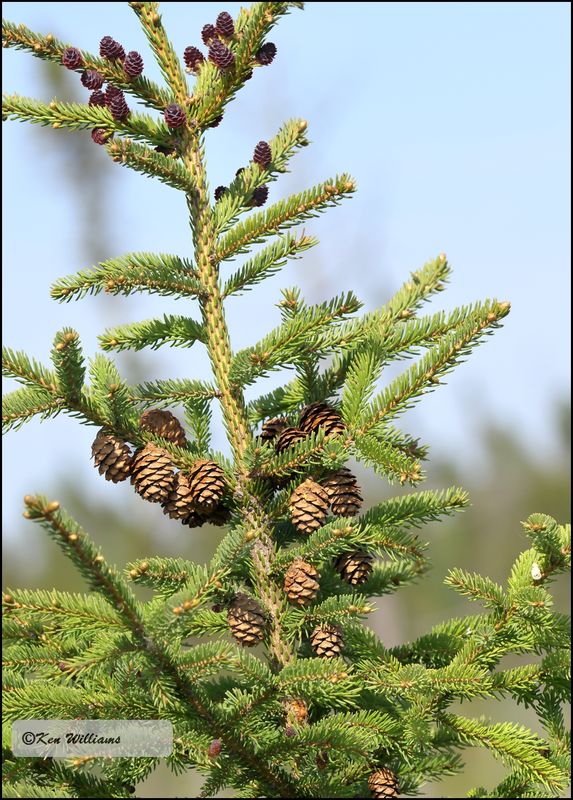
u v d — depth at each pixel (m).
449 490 4.74
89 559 3.42
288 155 5.16
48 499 3.31
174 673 3.75
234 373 4.71
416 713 4.30
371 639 4.79
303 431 4.84
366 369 4.78
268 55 5.09
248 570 4.81
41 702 3.88
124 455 4.61
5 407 4.34
